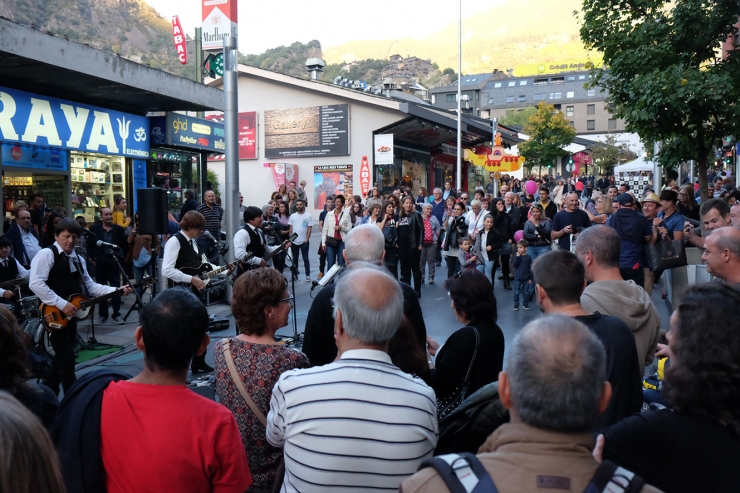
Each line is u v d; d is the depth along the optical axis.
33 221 10.26
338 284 2.21
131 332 8.47
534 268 2.90
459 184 27.31
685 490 1.72
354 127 26.61
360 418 1.98
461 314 3.26
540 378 1.42
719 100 8.86
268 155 27.94
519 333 1.59
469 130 31.19
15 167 10.39
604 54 10.36
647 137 10.06
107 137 12.30
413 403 2.04
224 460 2.03
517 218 12.13
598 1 10.20
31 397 2.29
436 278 12.66
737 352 1.72
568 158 61.09
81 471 1.96
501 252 11.03
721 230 3.39
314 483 1.97
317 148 27.11
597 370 1.45
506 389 1.59
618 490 1.32
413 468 2.00
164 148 14.64
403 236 10.29
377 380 2.04
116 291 5.78
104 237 9.38
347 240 4.06
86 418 2.01
